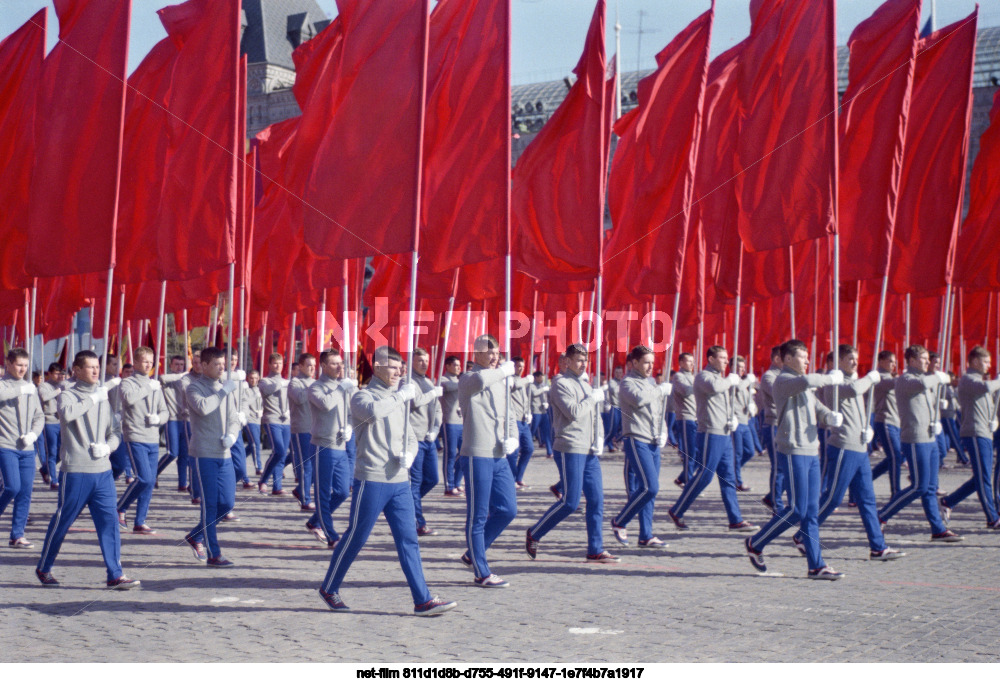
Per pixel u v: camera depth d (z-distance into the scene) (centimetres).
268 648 749
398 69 1062
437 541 1327
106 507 985
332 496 1296
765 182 1271
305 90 1218
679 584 1012
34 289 1270
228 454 1125
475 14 1146
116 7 1164
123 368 1917
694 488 1397
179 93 1259
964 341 2138
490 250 1119
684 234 1291
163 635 789
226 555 1195
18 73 1273
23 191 1267
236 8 1241
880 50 1313
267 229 1802
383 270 1544
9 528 1441
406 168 1052
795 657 718
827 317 2016
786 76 1262
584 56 1231
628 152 1389
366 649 745
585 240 1226
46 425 2014
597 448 1143
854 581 1025
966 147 1379
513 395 1992
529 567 1117
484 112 1129
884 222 1286
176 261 1258
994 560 1155
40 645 754
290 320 1931
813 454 1052
